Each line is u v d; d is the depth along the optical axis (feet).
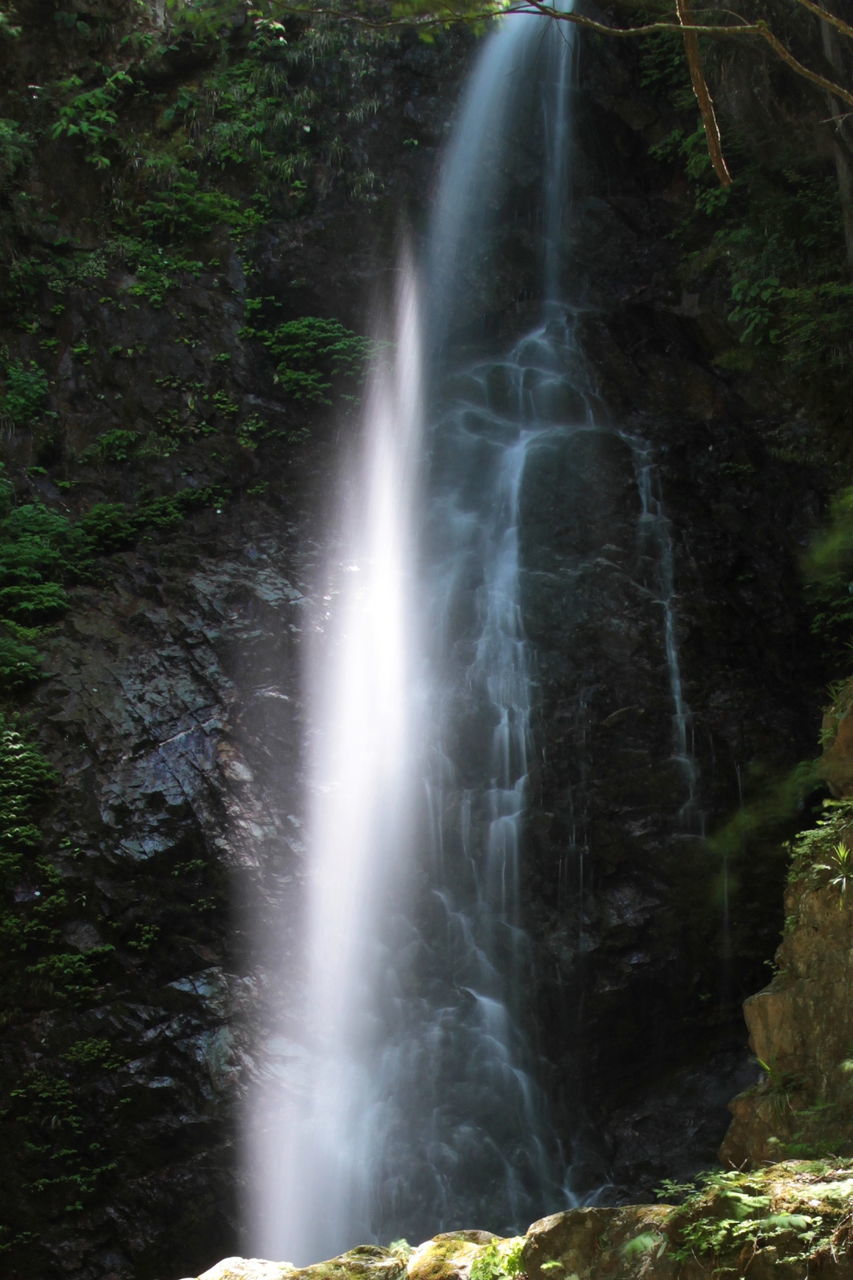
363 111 70.44
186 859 45.68
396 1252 16.38
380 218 68.54
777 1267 13.00
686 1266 13.50
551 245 70.95
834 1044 23.30
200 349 63.05
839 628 55.57
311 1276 15.65
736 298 61.77
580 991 46.42
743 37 54.34
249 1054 42.11
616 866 48.52
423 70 71.97
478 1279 14.99
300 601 54.44
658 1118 44.96
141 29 71.15
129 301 63.77
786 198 61.62
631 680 52.75
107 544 57.00
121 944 43.68
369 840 48.52
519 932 47.65
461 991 46.50
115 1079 41.06
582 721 51.52
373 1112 42.91
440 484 61.72
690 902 47.75
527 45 73.97
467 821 49.70
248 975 43.88
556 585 55.98
